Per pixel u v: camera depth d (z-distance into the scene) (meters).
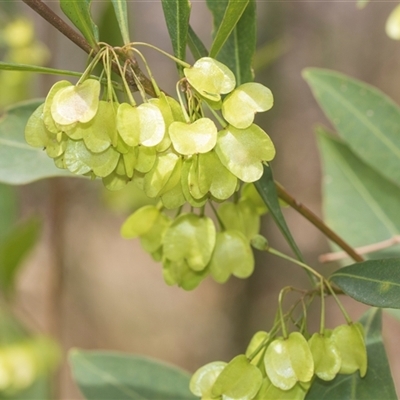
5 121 0.70
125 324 1.94
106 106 0.57
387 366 0.63
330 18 1.64
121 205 1.20
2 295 1.04
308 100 1.68
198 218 0.62
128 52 0.58
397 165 0.75
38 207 1.55
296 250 0.63
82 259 1.84
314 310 1.60
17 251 0.98
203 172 0.57
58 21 0.59
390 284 0.60
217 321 1.87
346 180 0.78
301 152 1.71
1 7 1.07
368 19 1.63
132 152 0.57
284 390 0.60
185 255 0.62
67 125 0.56
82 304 1.85
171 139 0.56
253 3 0.64
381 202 0.77
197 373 0.61
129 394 0.74
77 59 1.40
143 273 2.04
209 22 1.72
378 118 0.75
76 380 0.74
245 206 0.64
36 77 1.13
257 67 1.17
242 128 0.57
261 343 0.60
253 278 1.71
